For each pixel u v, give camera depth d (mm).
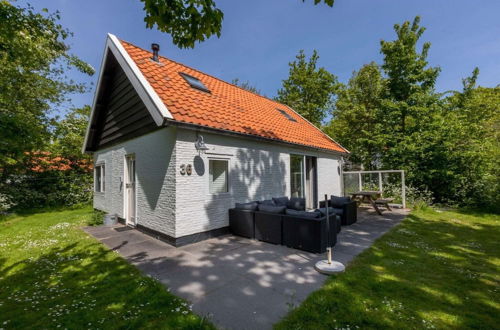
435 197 10734
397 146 11562
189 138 5164
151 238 5602
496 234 5680
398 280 3209
